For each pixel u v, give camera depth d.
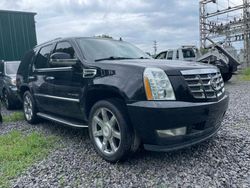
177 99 3.18
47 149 4.26
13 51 13.33
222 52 13.17
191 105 3.17
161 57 14.15
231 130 4.79
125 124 3.35
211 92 3.46
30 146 4.33
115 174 3.28
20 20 13.52
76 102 4.15
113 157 3.52
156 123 3.08
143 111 3.12
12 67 9.07
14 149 4.23
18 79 6.48
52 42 5.18
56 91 4.68
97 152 3.83
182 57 13.15
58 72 4.57
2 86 8.86
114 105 3.47
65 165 3.63
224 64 12.80
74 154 4.00
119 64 3.57
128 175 3.24
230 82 14.18
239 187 2.85
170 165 3.45
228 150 3.84
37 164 3.70
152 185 2.98
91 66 3.85
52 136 4.94
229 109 6.74
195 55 13.45
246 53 21.08
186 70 3.34
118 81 3.43
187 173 3.21
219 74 3.94
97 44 4.61
